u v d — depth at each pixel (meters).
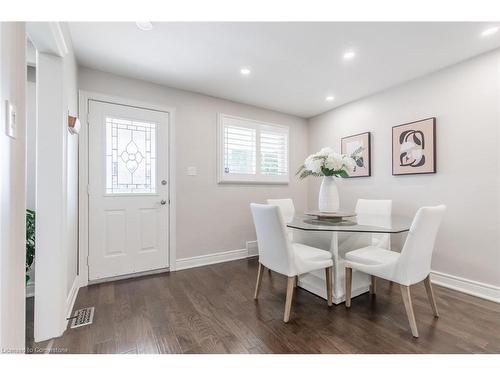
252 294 2.32
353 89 3.06
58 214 1.64
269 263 2.02
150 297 2.24
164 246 2.95
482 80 2.23
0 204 0.75
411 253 1.62
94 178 2.54
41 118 1.61
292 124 4.11
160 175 2.92
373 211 2.80
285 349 1.50
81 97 2.46
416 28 1.87
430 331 1.68
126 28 1.88
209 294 2.31
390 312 1.96
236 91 3.14
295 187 4.13
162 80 2.81
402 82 2.85
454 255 2.43
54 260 1.62
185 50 2.20
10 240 0.82
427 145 2.62
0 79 0.75
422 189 2.69
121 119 2.69
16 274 0.87
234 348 1.51
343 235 2.36
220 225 3.37
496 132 2.15
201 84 2.92
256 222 2.09
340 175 2.41
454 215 2.43
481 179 2.25
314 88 3.03
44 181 1.61
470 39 2.01
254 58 2.34
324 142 3.97
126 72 2.62
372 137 3.23
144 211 2.83
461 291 2.35
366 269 1.86
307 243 2.53
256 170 3.68
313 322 1.81
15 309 0.86
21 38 0.91
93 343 1.55
